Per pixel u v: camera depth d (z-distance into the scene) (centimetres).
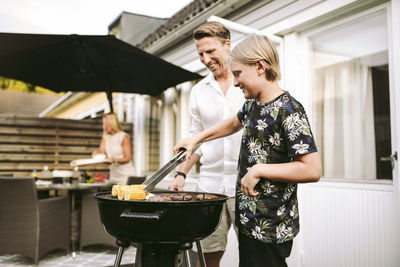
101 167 600
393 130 238
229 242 309
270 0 320
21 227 342
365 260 245
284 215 128
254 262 129
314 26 294
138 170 598
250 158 134
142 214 124
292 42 309
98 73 439
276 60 132
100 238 396
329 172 293
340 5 256
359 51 274
